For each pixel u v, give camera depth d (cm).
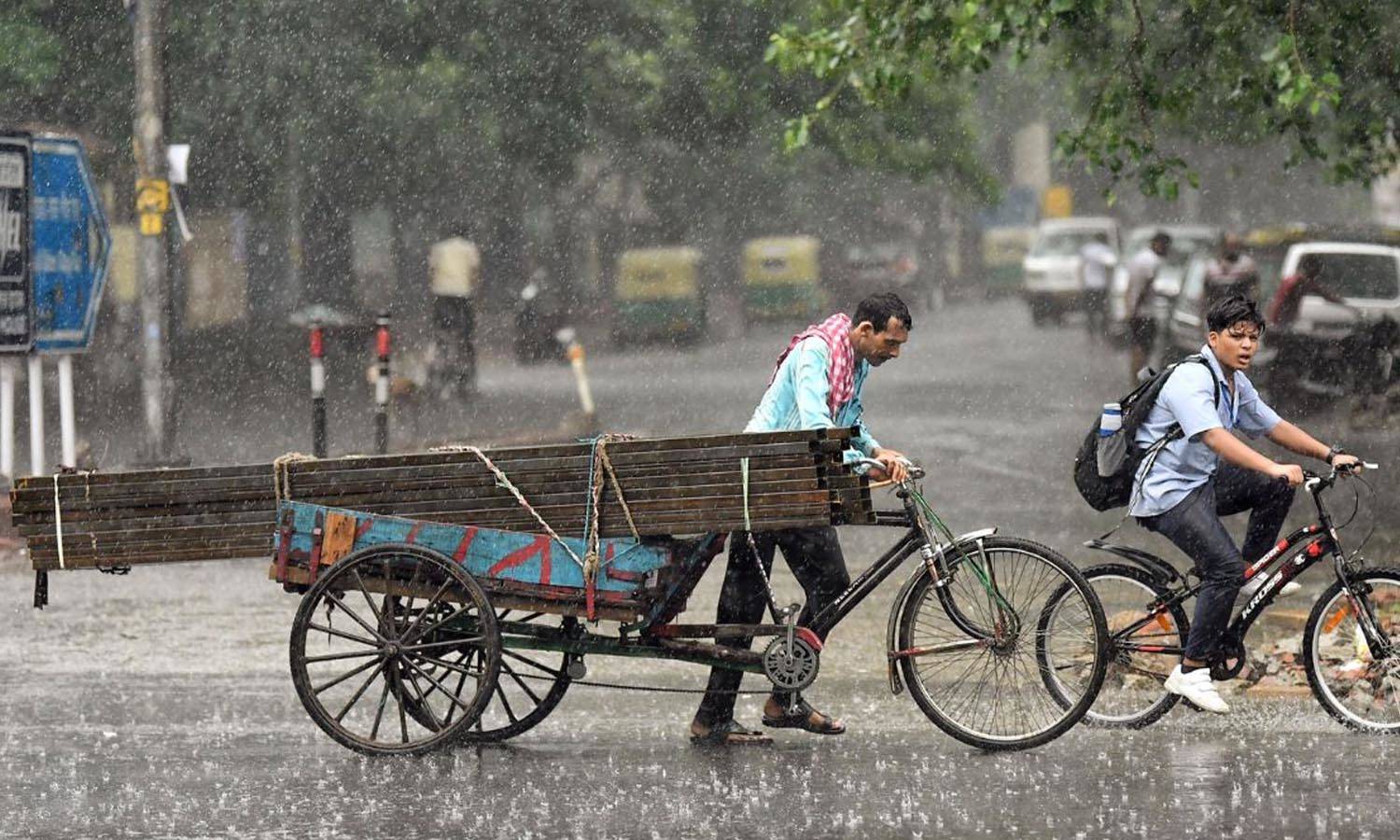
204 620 2855
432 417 6350
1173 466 1947
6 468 4300
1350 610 2014
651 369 8838
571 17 7762
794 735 2028
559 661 2536
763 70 8288
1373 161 4172
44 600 1988
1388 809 1662
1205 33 3906
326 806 1716
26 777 1845
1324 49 3741
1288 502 2022
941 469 4678
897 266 13738
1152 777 1798
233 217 7869
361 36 7381
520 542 1877
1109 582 2014
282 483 1920
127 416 6394
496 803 1723
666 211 10400
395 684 1902
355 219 10019
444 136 7619
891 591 3066
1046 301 11531
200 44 7188
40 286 4138
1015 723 1953
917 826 1623
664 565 1859
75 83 6888
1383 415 5384
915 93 8788
